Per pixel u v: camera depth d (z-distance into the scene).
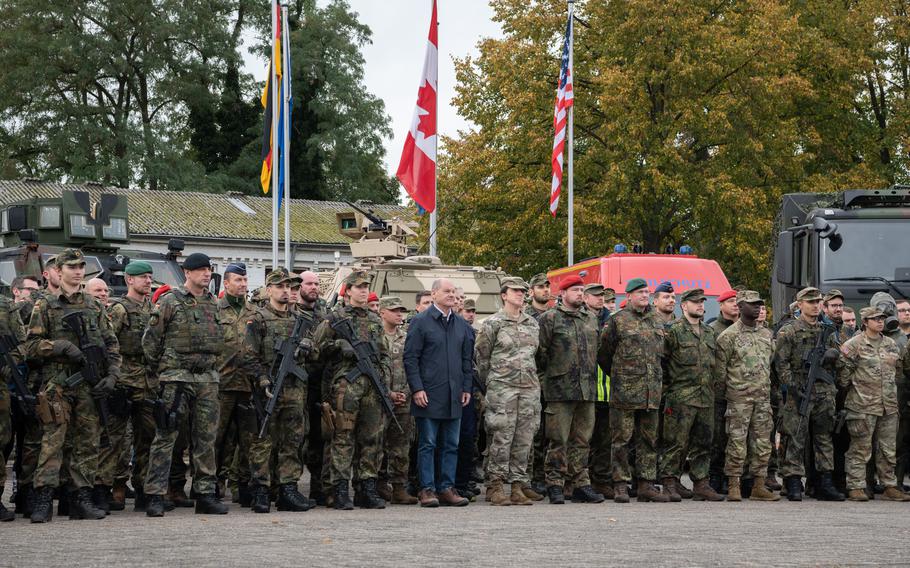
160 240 45.69
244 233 48.06
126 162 55.34
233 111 62.31
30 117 56.41
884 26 38.69
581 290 12.84
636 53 34.59
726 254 34.38
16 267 19.34
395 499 12.81
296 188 61.88
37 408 10.63
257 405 11.52
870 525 10.41
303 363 11.77
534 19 36.09
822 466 13.53
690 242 36.44
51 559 7.95
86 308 11.05
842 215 18.47
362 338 12.06
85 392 10.92
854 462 13.59
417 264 20.84
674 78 34.16
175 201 49.69
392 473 12.84
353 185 62.16
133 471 12.23
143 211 47.38
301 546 8.62
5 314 10.92
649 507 12.22
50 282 11.39
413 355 12.34
